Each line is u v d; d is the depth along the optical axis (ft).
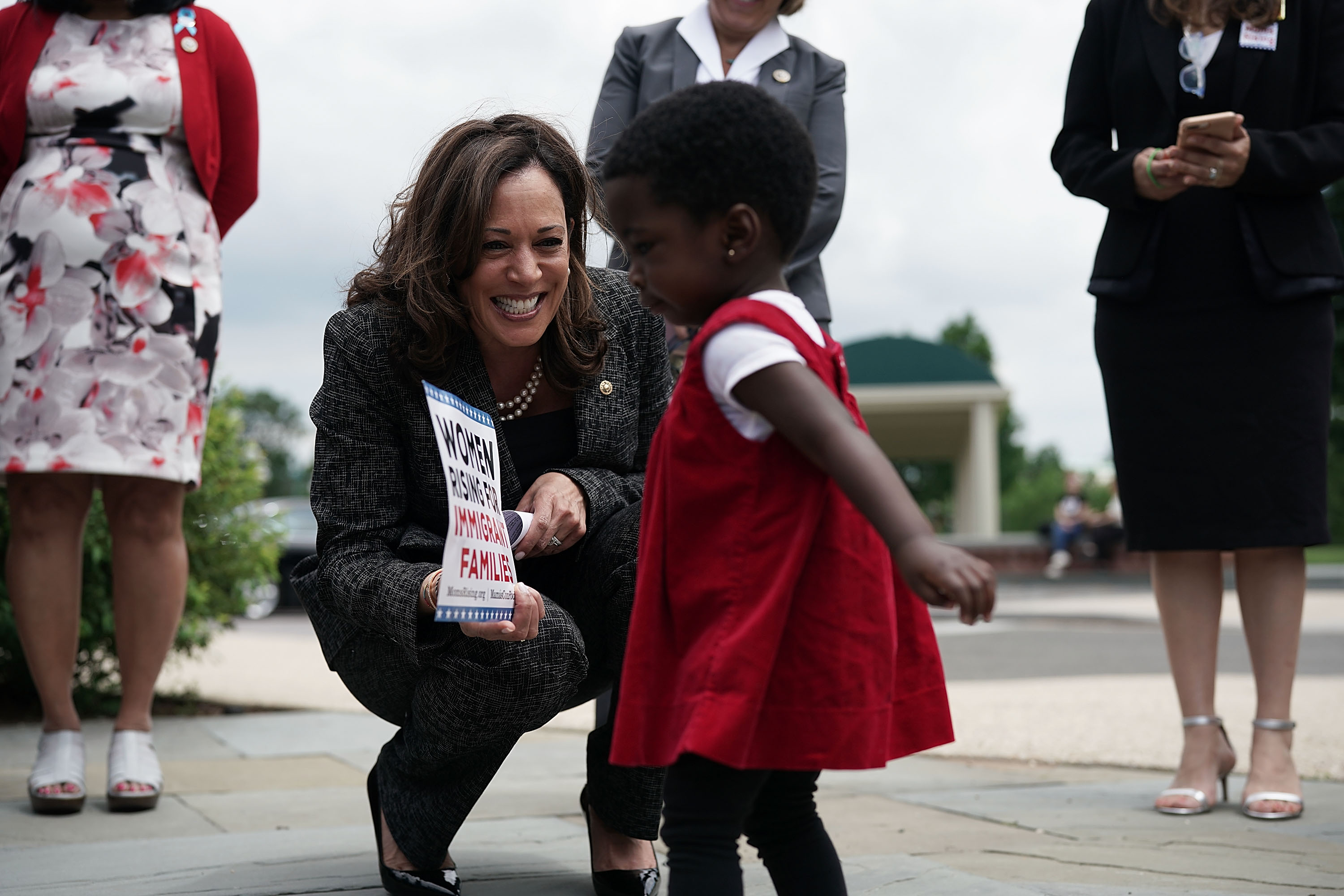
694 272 5.34
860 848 8.76
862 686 5.20
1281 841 8.91
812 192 5.47
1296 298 10.06
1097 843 8.90
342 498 7.43
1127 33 10.78
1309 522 10.09
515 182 7.16
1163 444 10.40
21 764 12.89
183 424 10.58
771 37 11.17
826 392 4.93
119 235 10.28
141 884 7.69
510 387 7.81
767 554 5.17
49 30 10.56
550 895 7.56
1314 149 9.89
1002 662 22.95
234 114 11.12
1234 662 22.30
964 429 86.94
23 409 10.18
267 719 15.85
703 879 5.24
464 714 6.93
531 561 7.90
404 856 7.44
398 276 7.37
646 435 8.30
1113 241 10.61
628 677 5.39
